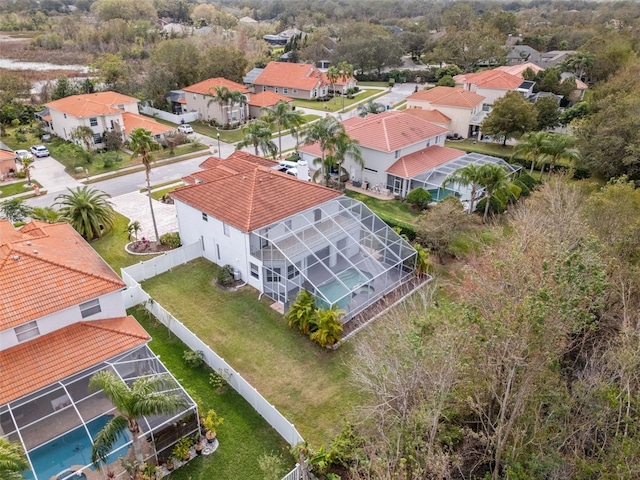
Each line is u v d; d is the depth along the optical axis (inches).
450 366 676.7
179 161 2329.0
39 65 4569.4
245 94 3115.2
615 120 1968.5
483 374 728.3
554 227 1130.7
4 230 1087.6
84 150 2258.9
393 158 1934.1
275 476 714.2
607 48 3676.2
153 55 3604.8
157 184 2014.0
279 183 1400.1
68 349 845.2
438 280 1317.7
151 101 3257.9
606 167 1957.4
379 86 4350.4
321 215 1375.5
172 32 5172.2
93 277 932.0
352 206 1385.3
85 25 5595.5
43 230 1113.4
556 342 649.6
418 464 629.3
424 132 2086.6
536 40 5078.7
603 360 773.9
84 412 796.6
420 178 1891.0
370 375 882.1
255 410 895.7
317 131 1796.3
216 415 876.6
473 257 1218.6
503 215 1697.8
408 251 1302.9
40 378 786.2
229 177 1429.6
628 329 732.7
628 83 2529.5
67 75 4003.4
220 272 1311.5
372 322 1137.4
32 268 908.6
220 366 966.4
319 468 747.4
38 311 843.4
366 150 1971.0
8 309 829.8
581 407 697.6
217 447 815.7
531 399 682.2
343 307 1117.1
